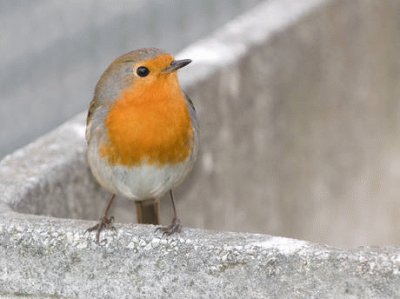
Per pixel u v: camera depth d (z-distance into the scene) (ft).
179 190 37.76
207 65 38.52
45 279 27.48
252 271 26.13
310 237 43.57
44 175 31.65
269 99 40.88
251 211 40.78
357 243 45.65
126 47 58.39
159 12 60.64
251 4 60.95
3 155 52.75
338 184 44.55
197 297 26.73
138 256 26.86
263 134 40.88
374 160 46.11
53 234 27.22
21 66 57.67
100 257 27.12
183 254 26.58
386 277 25.30
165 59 30.58
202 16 60.29
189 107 32.01
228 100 39.09
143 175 31.17
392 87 46.29
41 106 55.67
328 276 25.64
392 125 46.62
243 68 39.60
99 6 60.85
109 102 30.96
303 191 43.06
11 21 60.08
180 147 31.22
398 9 45.98
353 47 44.57
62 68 57.36
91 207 33.71
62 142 33.37
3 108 55.77
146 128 30.68
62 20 59.98
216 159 38.93
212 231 26.99
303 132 42.70
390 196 46.65
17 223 27.43
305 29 42.34
